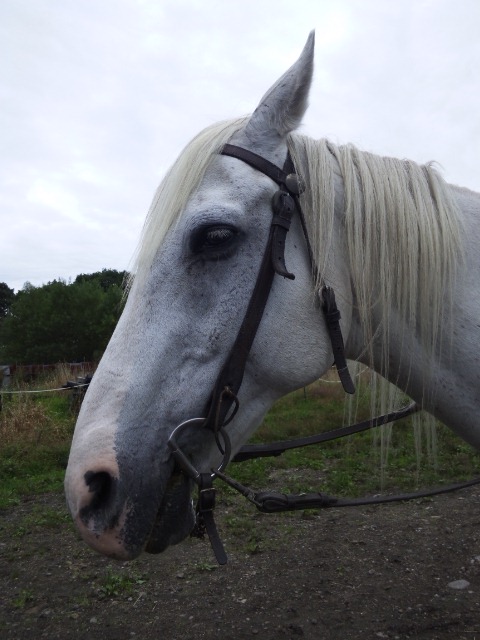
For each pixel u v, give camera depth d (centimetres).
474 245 164
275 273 150
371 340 158
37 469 598
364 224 160
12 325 3170
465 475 482
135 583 327
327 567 337
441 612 278
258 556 357
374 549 358
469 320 159
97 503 133
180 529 146
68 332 3102
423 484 468
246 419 155
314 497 173
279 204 149
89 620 289
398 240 159
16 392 853
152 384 140
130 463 134
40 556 371
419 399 170
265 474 523
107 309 3148
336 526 400
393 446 564
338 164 167
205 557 358
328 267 156
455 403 163
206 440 148
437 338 160
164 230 148
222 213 144
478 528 381
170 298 145
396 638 257
